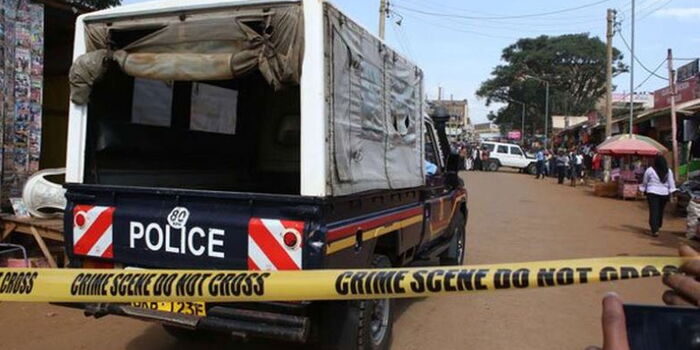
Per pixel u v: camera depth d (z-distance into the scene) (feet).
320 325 12.36
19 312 18.20
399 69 16.39
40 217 21.61
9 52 22.72
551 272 6.10
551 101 232.94
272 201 11.27
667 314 4.09
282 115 18.12
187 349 15.47
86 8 25.45
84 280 9.56
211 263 11.83
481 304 20.38
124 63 13.12
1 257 20.12
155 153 15.65
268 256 11.29
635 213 51.06
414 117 17.85
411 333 17.26
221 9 12.29
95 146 13.98
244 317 11.23
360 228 12.71
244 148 18.69
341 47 12.34
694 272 4.44
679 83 70.59
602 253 30.89
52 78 29.04
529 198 63.57
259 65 11.78
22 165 23.57
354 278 7.42
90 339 16.05
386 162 15.14
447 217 21.91
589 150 103.30
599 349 4.30
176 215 12.19
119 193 12.80
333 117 11.82
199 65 12.34
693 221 35.88
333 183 11.66
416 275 6.88
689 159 60.44
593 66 231.09
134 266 12.73
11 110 22.97
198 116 17.06
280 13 11.59
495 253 30.07
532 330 17.71
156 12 12.94
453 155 23.40
